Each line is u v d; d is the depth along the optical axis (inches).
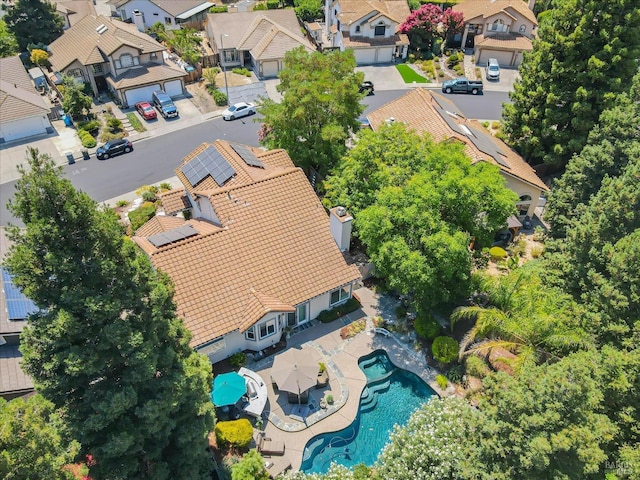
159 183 1863.9
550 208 1459.2
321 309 1293.1
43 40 2748.5
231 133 2193.7
